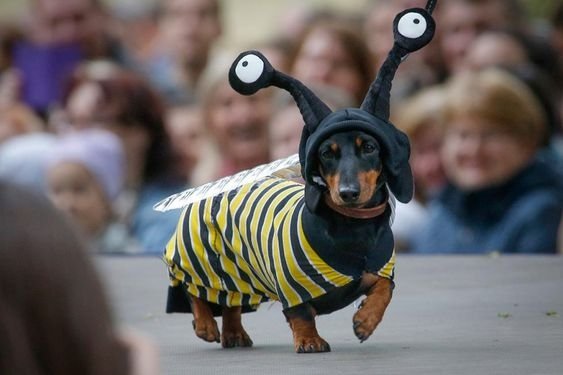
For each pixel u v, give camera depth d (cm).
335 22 1608
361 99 1562
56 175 1419
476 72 1412
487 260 1140
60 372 299
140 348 309
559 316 826
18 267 297
